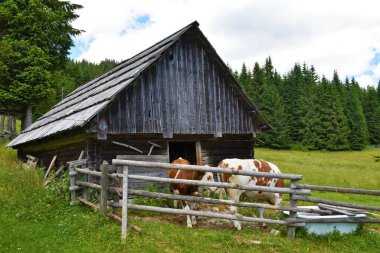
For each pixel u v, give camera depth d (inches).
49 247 319.9
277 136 2723.9
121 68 738.8
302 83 3139.8
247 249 341.1
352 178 945.5
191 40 613.3
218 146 637.9
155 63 569.6
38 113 1519.4
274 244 352.8
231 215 375.6
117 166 379.6
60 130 514.0
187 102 593.3
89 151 508.4
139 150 551.5
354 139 2947.8
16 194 439.5
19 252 309.4
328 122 2832.2
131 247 323.0
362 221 401.1
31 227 364.5
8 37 1021.8
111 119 516.1
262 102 2795.3
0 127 1200.2
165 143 577.3
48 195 430.6
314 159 1768.0
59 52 1170.0
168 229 366.9
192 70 606.9
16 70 1007.6
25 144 740.7
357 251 362.6
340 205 392.5
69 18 1187.3
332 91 2945.4
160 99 566.6
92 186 408.5
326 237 388.8
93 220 367.9
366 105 3491.6
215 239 353.1
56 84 1092.5
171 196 370.6
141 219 408.2
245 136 667.4
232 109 639.1
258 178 420.2
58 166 628.1
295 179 384.2
